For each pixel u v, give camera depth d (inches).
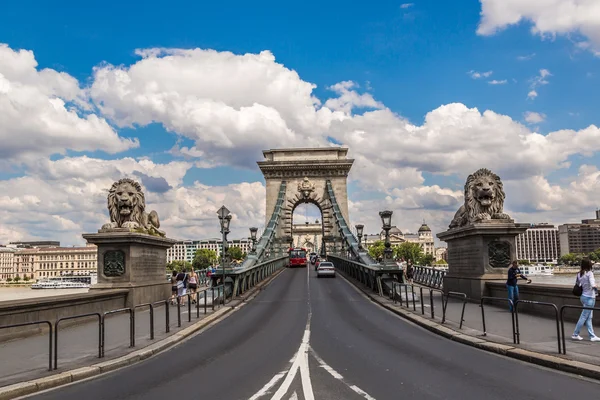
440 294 1218.6
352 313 901.2
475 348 546.9
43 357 513.3
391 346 569.9
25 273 7731.3
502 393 363.6
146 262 1015.6
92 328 724.7
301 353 531.2
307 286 1510.8
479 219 966.4
